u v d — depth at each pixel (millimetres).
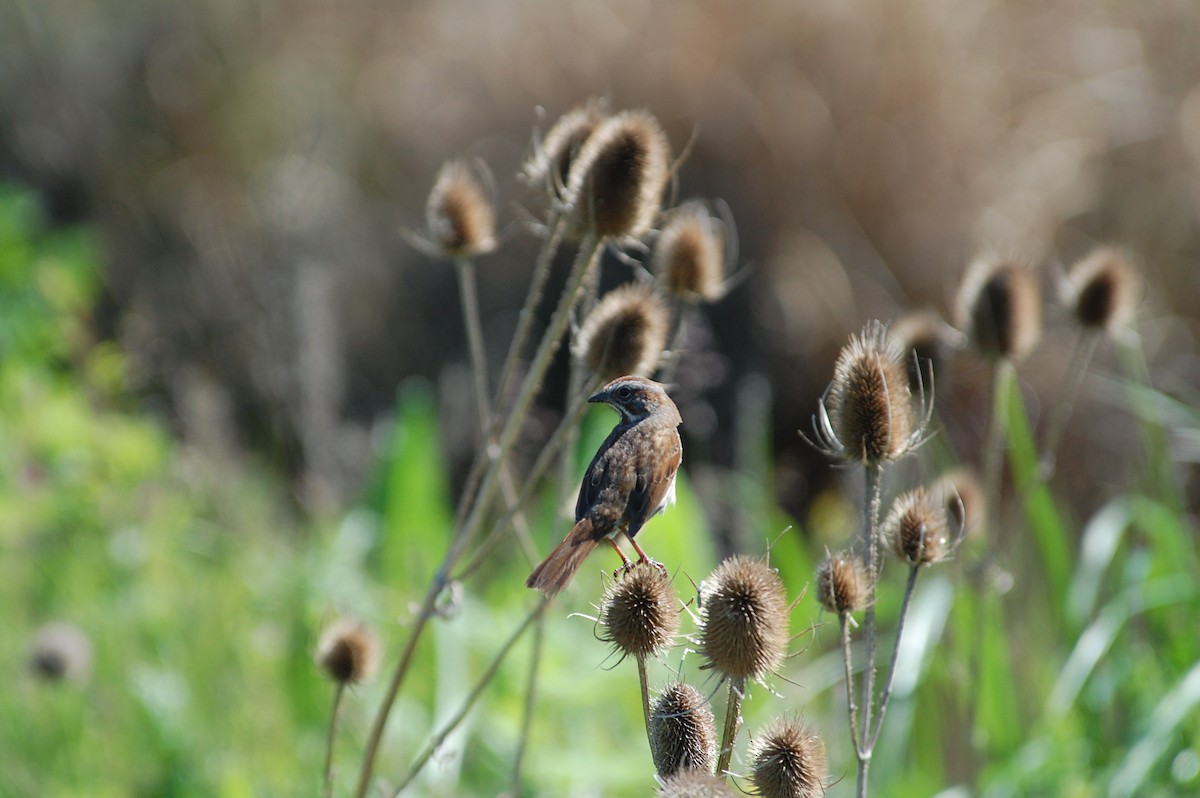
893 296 19422
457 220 6988
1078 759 8727
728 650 4465
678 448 6516
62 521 12430
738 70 20312
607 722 10352
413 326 20594
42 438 12867
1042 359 17594
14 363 14305
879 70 20016
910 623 8992
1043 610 10797
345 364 19375
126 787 9438
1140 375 10078
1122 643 9461
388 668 10695
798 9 20359
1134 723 8883
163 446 14617
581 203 6352
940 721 9555
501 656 6277
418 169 21891
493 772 9539
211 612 11531
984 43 20703
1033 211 19156
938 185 19562
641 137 6289
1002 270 7652
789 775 4438
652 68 20594
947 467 9438
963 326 7781
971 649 8844
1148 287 17922
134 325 18531
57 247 16391
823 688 10359
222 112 22391
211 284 19812
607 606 4707
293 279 17453
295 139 21656
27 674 10070
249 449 17312
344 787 9242
